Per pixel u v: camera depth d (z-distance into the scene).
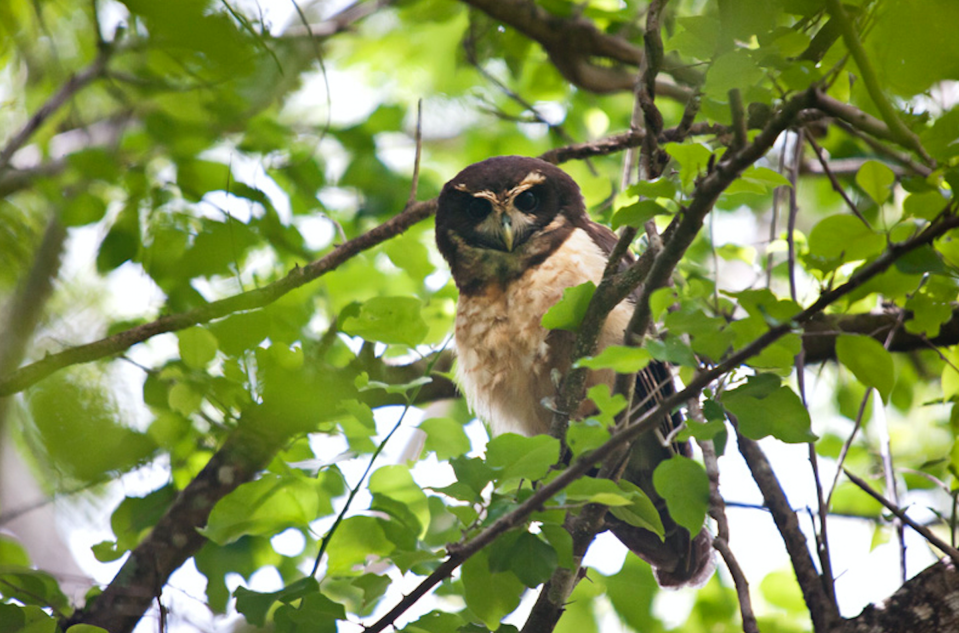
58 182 8.67
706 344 5.14
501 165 10.03
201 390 7.02
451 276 10.54
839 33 5.12
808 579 6.95
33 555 9.10
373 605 6.27
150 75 8.09
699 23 5.38
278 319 7.18
